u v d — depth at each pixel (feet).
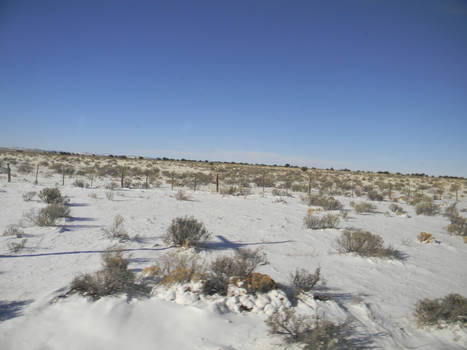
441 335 15.21
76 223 35.68
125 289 16.28
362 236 30.07
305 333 13.15
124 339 12.53
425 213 61.93
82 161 184.03
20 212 39.75
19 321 13.34
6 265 21.26
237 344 12.73
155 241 29.78
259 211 53.36
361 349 13.10
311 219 41.91
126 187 79.30
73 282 16.16
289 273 22.44
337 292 19.85
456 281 24.34
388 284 22.36
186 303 15.31
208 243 30.27
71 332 12.78
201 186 96.02
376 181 165.58
